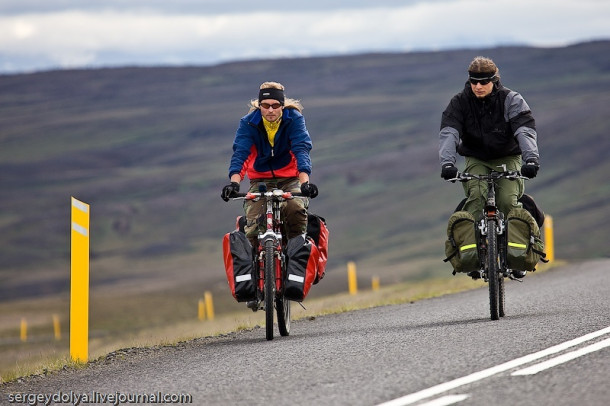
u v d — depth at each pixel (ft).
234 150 112.27
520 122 112.27
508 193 115.34
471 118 114.93
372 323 123.85
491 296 110.73
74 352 111.04
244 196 109.19
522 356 80.33
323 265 114.52
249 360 90.58
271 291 107.86
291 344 101.35
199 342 121.70
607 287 151.64
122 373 93.20
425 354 84.79
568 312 113.29
